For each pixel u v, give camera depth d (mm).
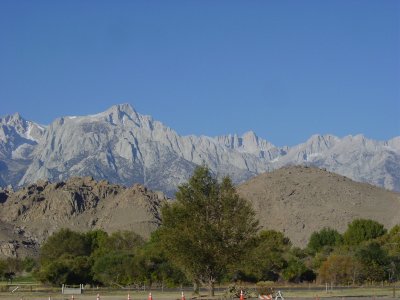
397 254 135125
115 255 129125
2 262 161000
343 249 147500
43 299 85875
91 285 126125
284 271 128875
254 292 92438
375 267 128125
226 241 83375
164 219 85500
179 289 112312
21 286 121062
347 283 125750
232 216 83812
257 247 85375
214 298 84500
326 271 126562
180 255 82938
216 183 85438
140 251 133625
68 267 125688
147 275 123500
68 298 87188
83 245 183250
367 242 157500
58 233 188500
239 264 83812
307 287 113688
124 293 100875
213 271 84938
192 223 83188
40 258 185000
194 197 84875
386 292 98250
